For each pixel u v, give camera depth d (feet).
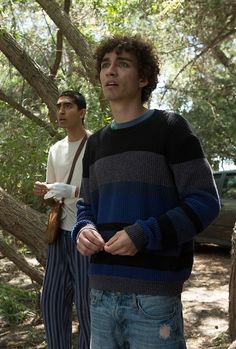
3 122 18.84
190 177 6.41
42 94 19.77
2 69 27.30
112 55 7.02
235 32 35.22
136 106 7.03
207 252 32.55
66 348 11.42
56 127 18.42
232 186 30.99
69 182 11.47
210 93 43.83
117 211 6.56
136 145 6.61
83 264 11.08
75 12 26.35
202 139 48.11
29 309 17.17
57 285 11.44
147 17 29.60
